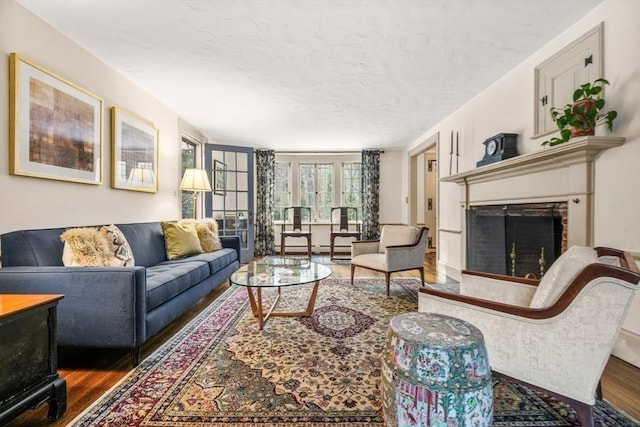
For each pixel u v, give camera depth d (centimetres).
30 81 196
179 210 414
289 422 130
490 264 312
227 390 153
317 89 321
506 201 280
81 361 183
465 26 213
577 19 207
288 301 300
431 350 96
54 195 217
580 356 111
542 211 241
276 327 234
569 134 198
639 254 170
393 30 217
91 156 249
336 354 190
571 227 208
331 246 586
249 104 367
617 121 184
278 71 280
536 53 250
